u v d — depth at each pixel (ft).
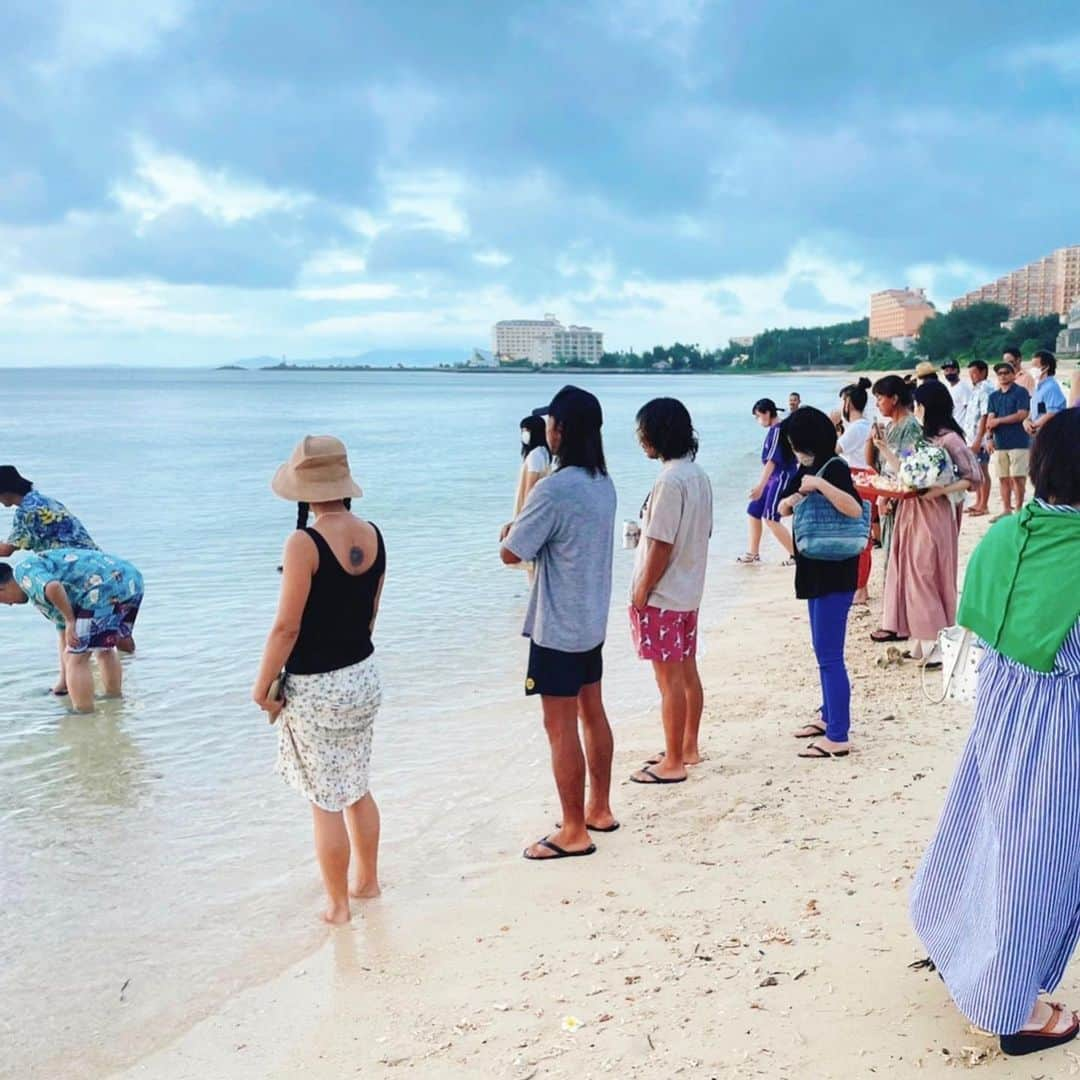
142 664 27.45
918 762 18.33
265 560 42.78
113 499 62.44
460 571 40.16
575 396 15.52
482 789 19.10
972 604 9.93
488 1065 10.64
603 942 13.07
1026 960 9.45
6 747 21.43
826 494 18.06
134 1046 11.66
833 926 12.81
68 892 15.38
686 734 19.39
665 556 17.66
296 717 14.01
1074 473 9.30
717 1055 10.39
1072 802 9.34
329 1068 10.94
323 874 14.32
